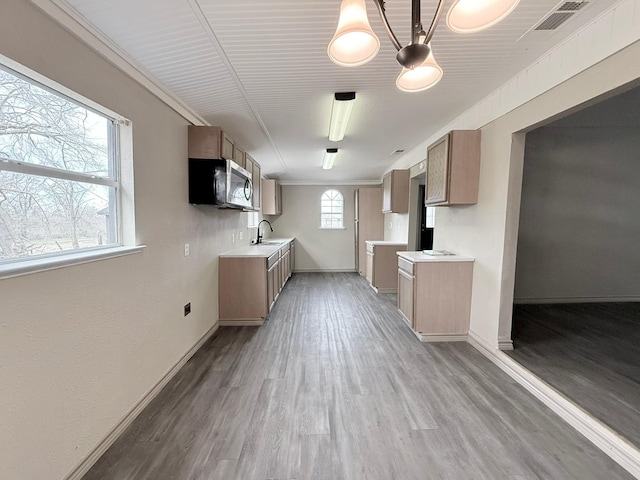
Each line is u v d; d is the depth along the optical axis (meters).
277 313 4.12
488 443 1.68
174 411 1.98
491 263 2.74
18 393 1.18
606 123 3.85
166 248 2.35
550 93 2.02
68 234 1.53
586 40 1.74
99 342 1.61
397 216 5.66
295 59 2.00
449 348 2.96
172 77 2.16
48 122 1.41
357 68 2.13
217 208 3.53
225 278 3.59
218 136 2.77
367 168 6.11
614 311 3.88
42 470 1.28
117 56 1.76
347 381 2.34
